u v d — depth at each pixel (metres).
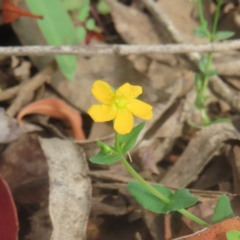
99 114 0.21
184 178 0.25
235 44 0.27
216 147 0.25
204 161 0.25
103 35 0.30
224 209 0.22
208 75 0.27
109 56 0.28
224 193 0.24
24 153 0.24
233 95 0.28
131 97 0.21
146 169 0.25
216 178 0.25
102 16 0.31
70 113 0.26
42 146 0.24
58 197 0.23
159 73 0.28
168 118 0.27
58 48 0.27
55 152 0.24
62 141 0.24
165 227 0.23
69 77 0.27
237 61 0.29
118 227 0.24
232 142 0.25
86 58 0.28
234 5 0.31
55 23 0.28
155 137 0.26
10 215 0.22
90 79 0.28
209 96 0.28
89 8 0.30
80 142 0.25
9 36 0.29
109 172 0.25
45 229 0.23
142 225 0.23
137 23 0.30
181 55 0.29
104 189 0.24
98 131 0.26
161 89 0.28
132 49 0.27
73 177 0.23
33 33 0.28
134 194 0.23
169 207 0.22
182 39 0.29
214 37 0.27
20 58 0.28
